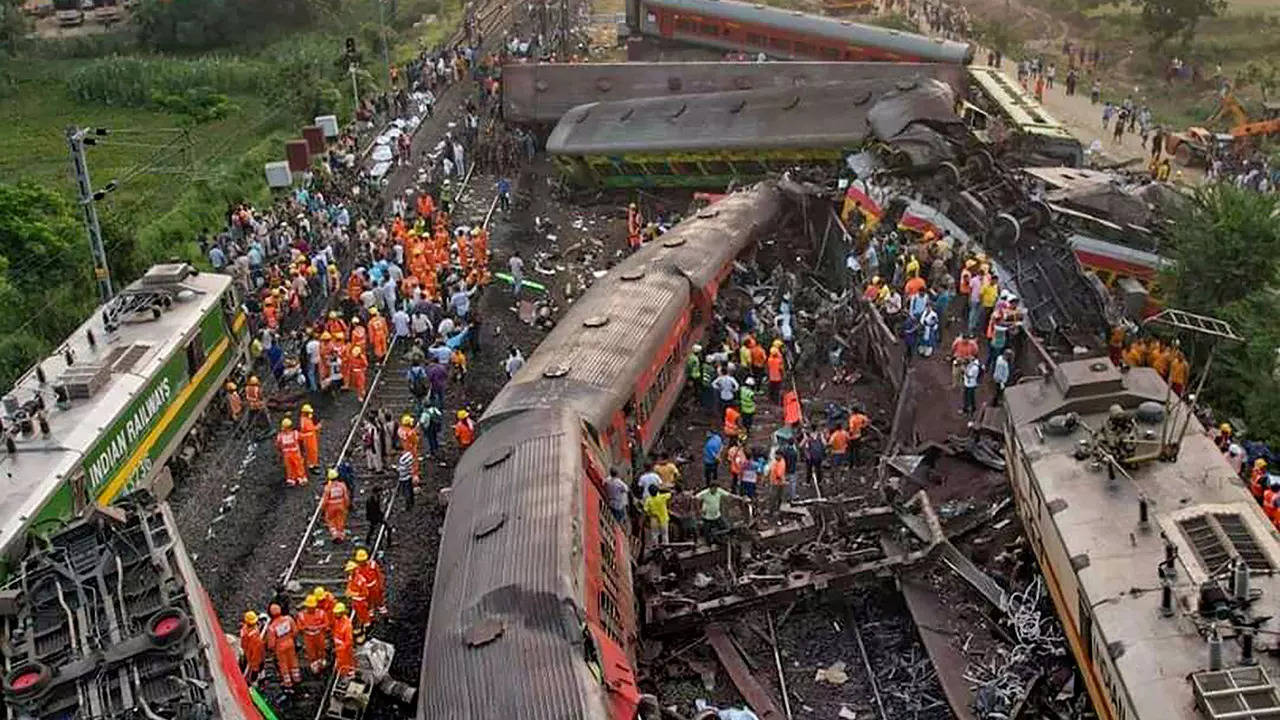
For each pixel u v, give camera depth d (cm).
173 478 2894
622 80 5488
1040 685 2009
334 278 3841
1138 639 1702
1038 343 2823
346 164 5044
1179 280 3375
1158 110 6212
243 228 4194
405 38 8419
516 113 5512
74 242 3912
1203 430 2159
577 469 2152
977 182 3625
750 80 5419
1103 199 3659
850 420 2805
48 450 2345
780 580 2264
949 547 2264
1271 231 3272
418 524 2703
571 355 2716
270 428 3138
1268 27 7419
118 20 9300
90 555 1852
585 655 1695
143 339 2838
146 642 1638
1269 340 3017
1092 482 2045
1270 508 2280
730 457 2664
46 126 6581
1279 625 1655
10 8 8375
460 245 3962
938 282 3238
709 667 2194
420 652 2297
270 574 2552
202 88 6956
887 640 2245
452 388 3331
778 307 3559
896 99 4091
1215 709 1519
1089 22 8081
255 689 2122
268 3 8562
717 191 4888
